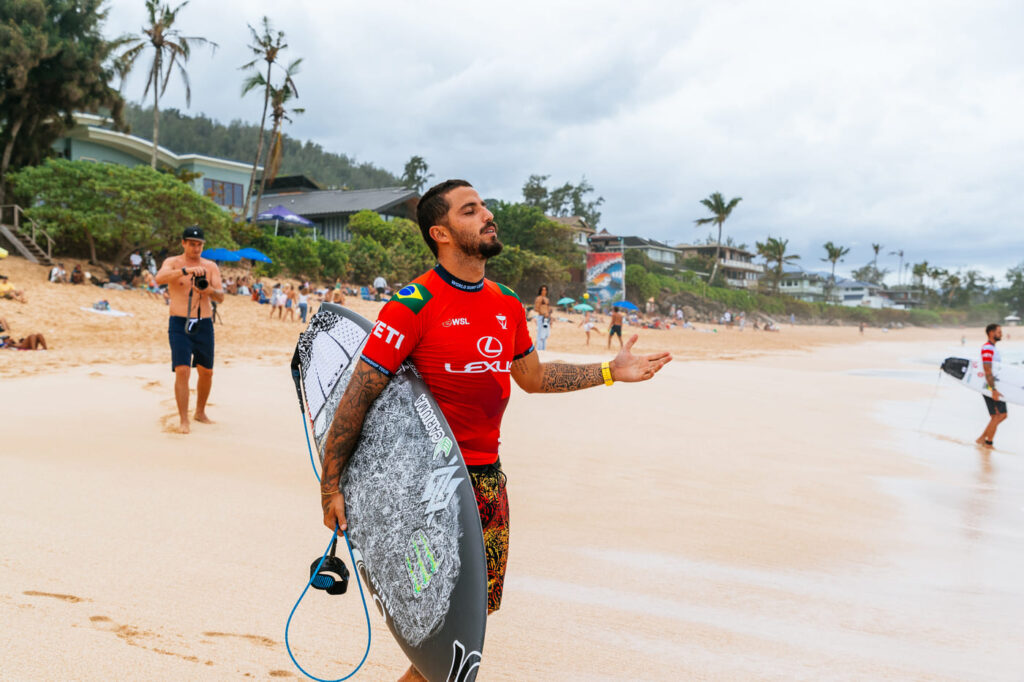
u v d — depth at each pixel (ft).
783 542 15.28
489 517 6.94
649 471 21.26
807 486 20.89
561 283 187.73
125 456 17.93
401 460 6.60
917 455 27.86
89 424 21.48
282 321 84.48
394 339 6.54
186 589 10.38
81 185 89.35
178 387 21.15
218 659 8.45
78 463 16.97
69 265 90.89
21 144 100.32
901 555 15.02
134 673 7.93
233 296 99.40
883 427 34.71
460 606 5.95
